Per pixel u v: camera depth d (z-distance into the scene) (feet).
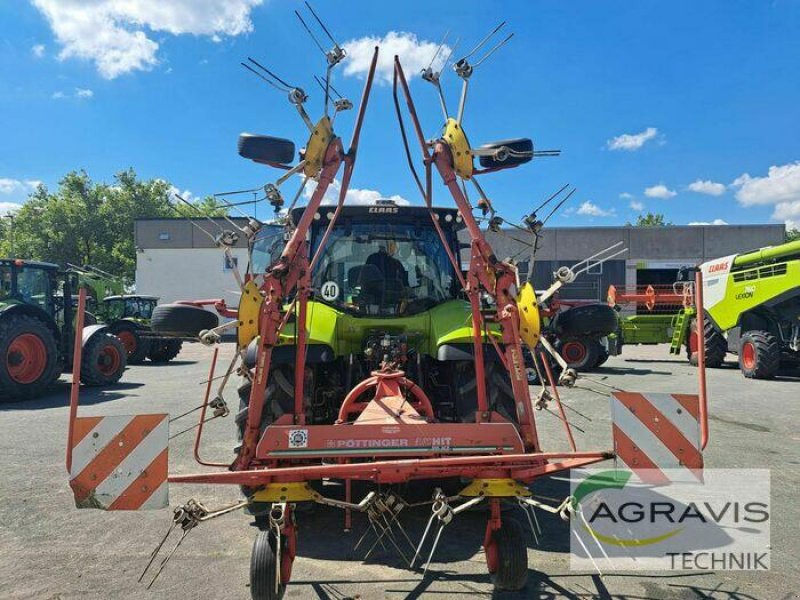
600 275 93.45
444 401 13.60
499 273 10.46
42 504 13.70
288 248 10.09
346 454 8.99
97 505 8.36
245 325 9.62
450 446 9.14
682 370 42.14
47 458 17.56
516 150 10.71
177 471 16.20
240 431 12.25
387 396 10.32
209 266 102.63
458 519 12.89
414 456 9.15
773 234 95.71
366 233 14.76
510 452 9.27
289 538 8.77
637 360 52.65
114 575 10.18
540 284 92.73
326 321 12.79
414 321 13.50
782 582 10.05
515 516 13.06
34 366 28.89
